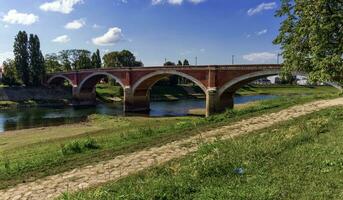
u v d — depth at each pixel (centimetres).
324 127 1948
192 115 7412
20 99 10788
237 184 1120
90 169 1650
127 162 1723
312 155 1352
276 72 6066
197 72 7256
